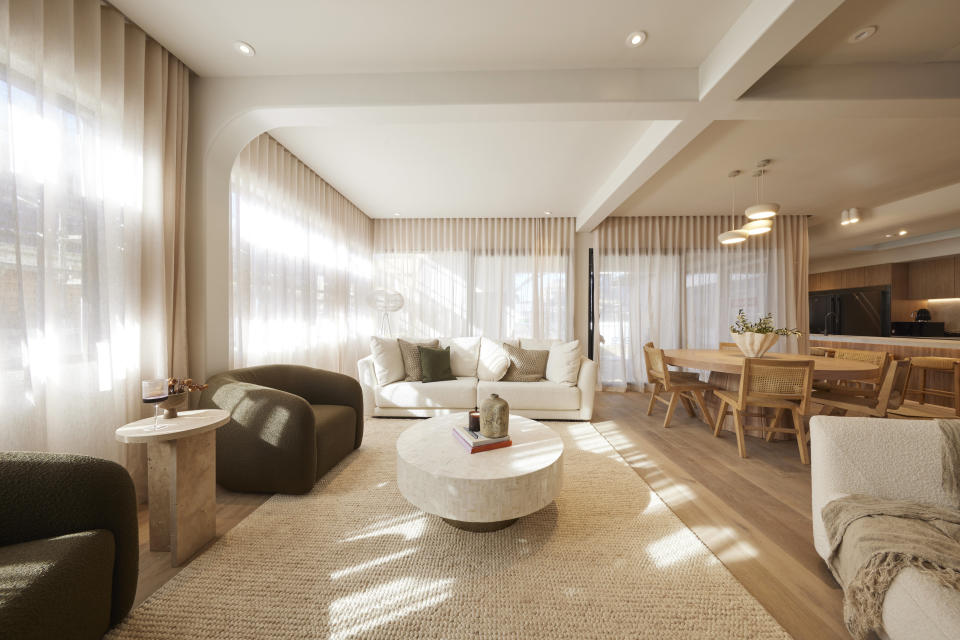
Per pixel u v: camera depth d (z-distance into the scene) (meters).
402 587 1.36
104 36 1.88
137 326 2.02
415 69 2.31
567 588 1.36
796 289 5.23
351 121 2.53
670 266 5.34
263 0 1.79
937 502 1.29
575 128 2.94
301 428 2.03
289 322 3.40
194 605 1.27
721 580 1.40
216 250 2.48
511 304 5.48
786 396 2.60
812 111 2.32
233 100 2.38
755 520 1.84
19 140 1.53
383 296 4.78
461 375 3.97
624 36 2.00
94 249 1.79
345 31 1.99
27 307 1.54
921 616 0.87
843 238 5.56
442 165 3.66
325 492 2.12
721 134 2.94
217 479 2.11
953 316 5.56
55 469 1.08
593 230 5.49
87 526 1.07
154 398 1.52
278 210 3.26
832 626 1.20
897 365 2.51
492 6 1.81
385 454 2.71
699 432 3.28
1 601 0.79
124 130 1.99
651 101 2.25
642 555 1.55
